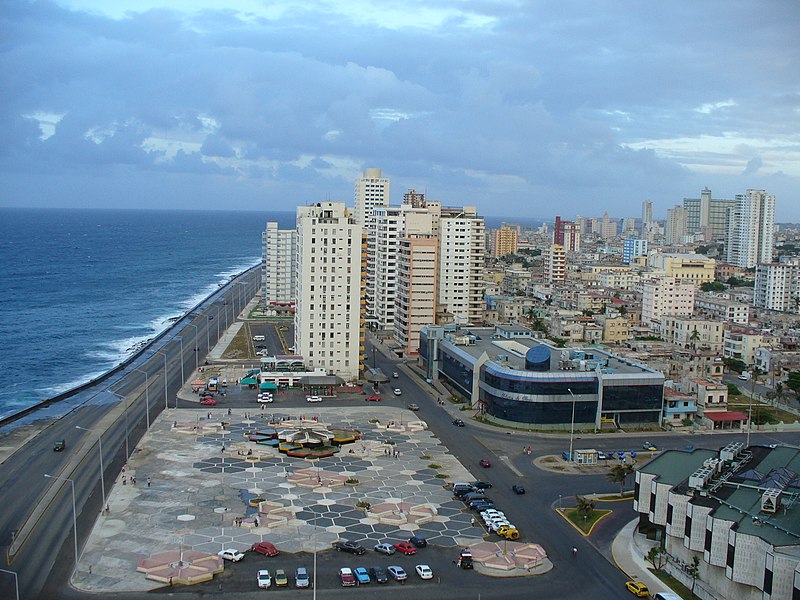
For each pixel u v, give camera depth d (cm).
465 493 17275
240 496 16775
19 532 14712
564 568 13875
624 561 14238
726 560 12506
